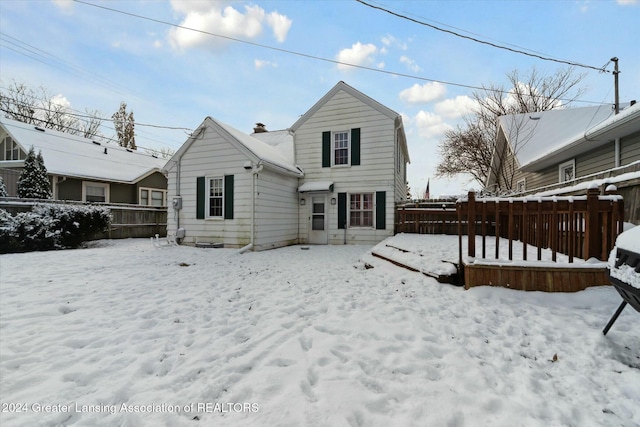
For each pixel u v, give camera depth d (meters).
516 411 1.79
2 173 12.92
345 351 2.54
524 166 11.30
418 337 2.82
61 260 7.43
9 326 3.25
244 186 9.94
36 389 2.10
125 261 7.41
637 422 1.71
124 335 3.02
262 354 2.53
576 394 1.98
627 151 7.43
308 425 1.66
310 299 4.15
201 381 2.18
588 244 3.96
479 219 10.09
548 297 3.72
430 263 5.18
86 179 14.52
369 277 5.48
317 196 12.33
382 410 1.80
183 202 10.91
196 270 6.36
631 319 3.04
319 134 12.33
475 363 2.35
